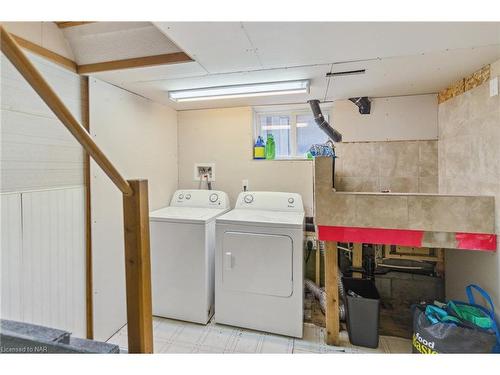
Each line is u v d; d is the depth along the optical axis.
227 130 3.03
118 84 2.17
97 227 2.03
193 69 1.85
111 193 2.16
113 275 2.18
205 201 2.89
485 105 1.77
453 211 1.72
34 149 1.60
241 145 3.00
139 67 1.81
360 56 1.65
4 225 1.44
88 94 1.97
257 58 1.68
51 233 1.70
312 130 3.01
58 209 1.75
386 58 1.68
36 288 1.61
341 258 2.74
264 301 2.20
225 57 1.66
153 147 2.71
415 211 1.78
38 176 1.62
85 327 1.96
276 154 3.10
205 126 3.08
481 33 1.37
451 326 1.55
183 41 1.46
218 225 2.29
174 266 2.38
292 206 2.66
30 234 1.58
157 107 2.78
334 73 1.94
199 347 2.02
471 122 1.94
